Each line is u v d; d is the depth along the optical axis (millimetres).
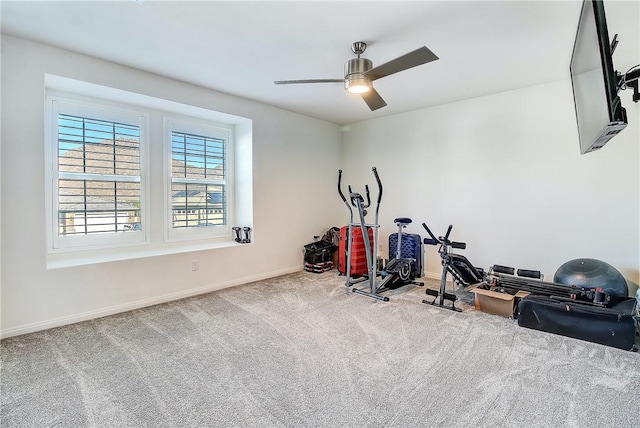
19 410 1710
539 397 1820
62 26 2379
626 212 3186
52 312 2764
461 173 4266
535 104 3662
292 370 2113
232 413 1697
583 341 2516
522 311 2789
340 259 4754
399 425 1602
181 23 2332
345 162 5641
